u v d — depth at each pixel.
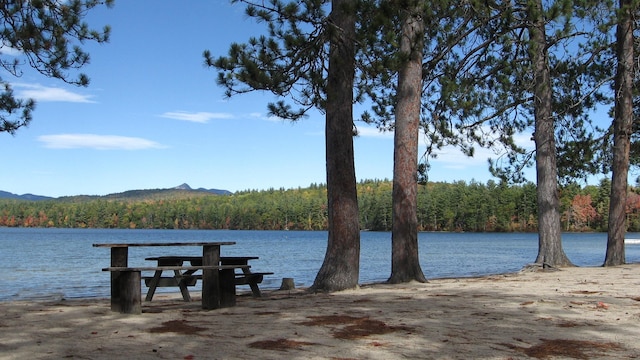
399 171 13.54
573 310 8.17
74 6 9.86
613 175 19.25
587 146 19.41
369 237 102.19
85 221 174.00
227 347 5.72
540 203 18.11
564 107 19.17
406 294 10.51
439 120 17.81
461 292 10.78
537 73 17.20
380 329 6.67
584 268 17.42
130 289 8.12
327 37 10.73
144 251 51.41
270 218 159.25
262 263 30.73
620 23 16.42
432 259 35.22
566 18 13.87
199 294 12.93
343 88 11.26
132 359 5.22
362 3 10.23
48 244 58.12
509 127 20.14
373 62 11.22
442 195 121.38
